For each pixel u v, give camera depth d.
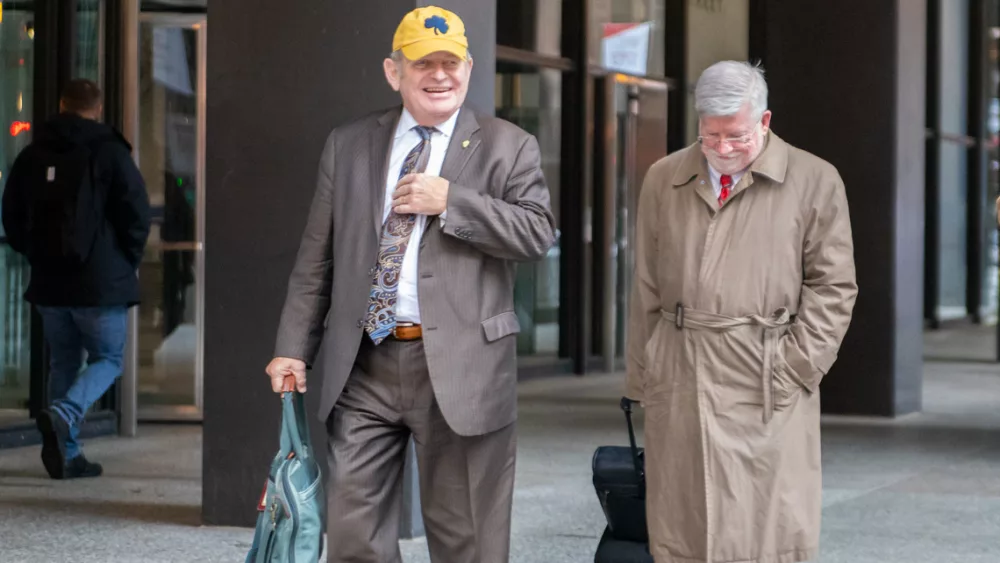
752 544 5.22
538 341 17.08
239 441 8.09
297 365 5.50
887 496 9.53
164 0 12.95
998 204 7.73
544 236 5.37
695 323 5.22
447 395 5.23
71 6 12.10
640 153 18.33
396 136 5.45
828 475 10.36
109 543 7.82
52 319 10.16
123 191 10.05
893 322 13.49
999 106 27.77
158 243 13.02
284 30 7.79
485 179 5.36
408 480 7.80
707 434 5.20
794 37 13.58
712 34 19.03
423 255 5.26
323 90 7.73
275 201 7.87
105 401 12.43
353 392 5.38
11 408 11.92
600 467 5.72
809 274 5.24
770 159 5.18
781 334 5.20
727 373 5.20
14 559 7.45
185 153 13.04
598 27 17.58
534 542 8.02
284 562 5.32
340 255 5.38
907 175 13.62
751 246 5.19
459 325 5.27
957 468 10.70
